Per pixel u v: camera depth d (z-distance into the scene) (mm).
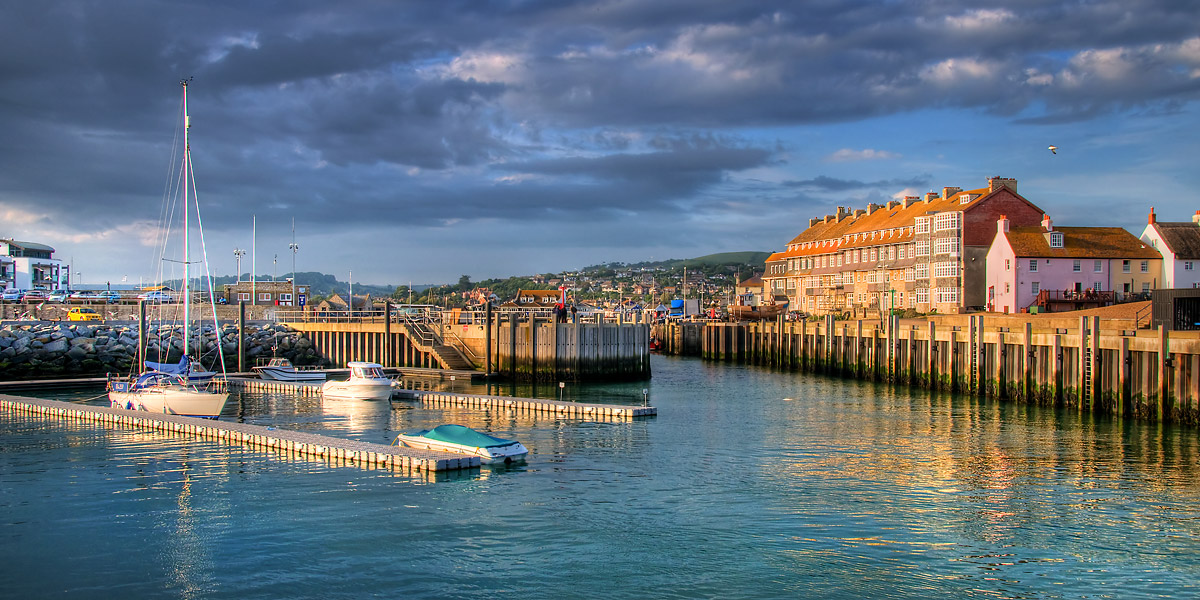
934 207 110188
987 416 54438
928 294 104812
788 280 152625
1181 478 36688
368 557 27094
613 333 80812
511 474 37656
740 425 51406
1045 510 31953
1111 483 35906
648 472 38188
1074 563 26578
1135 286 92438
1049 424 50594
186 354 64250
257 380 74688
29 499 33531
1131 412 51469
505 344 81375
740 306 141375
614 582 25094
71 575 25688
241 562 26688
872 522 30516
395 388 65562
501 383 78500
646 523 30453
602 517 31156
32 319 97312
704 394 69750
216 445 43906
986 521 30609
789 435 47750
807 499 33500
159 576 25594
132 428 49250
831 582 25078
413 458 38656
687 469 38781
